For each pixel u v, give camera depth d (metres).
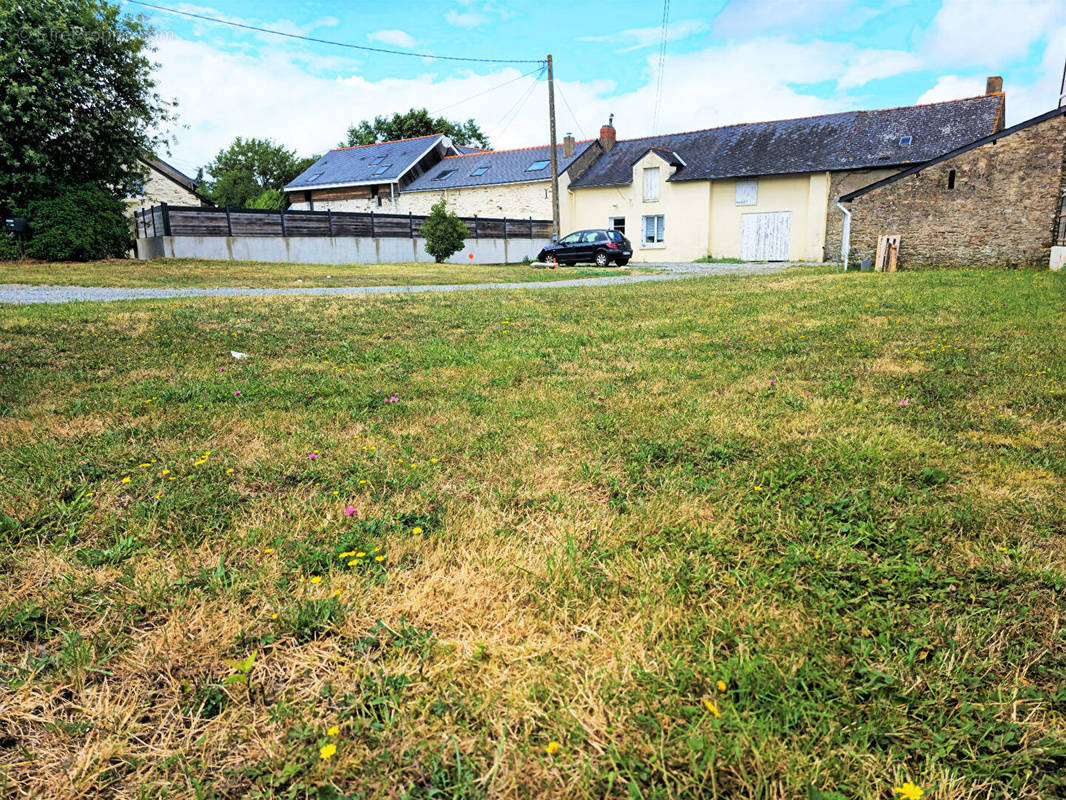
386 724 1.51
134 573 2.13
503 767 1.42
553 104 26.16
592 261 24.03
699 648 1.78
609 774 1.38
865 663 1.72
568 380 4.96
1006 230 15.16
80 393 4.41
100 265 16.72
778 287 12.26
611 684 1.63
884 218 16.44
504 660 1.74
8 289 11.43
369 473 3.00
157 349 6.05
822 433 3.54
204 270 16.97
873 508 2.61
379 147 37.88
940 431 3.55
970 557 2.24
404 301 10.41
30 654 1.77
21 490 2.70
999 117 23.02
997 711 1.57
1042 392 4.27
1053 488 2.78
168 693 1.65
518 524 2.53
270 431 3.62
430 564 2.21
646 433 3.58
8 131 16.48
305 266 20.17
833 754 1.43
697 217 27.98
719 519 2.56
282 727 1.53
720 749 1.44
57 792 1.37
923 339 6.32
